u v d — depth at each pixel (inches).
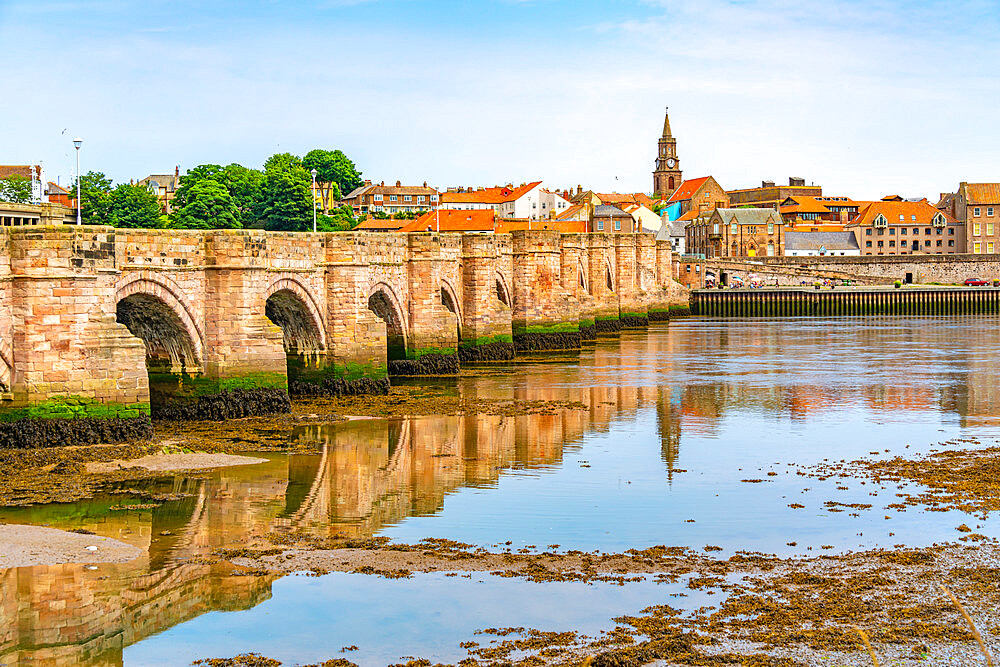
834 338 5506.9
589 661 1181.7
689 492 1937.7
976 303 7854.3
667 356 4498.0
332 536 1657.2
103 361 2247.8
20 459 2105.1
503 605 1364.4
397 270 3599.9
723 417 2785.4
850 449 2347.4
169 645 1256.8
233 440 2393.0
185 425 2571.4
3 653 1238.3
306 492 1931.6
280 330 2763.3
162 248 2566.4
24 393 2177.7
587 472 2102.6
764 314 7819.9
